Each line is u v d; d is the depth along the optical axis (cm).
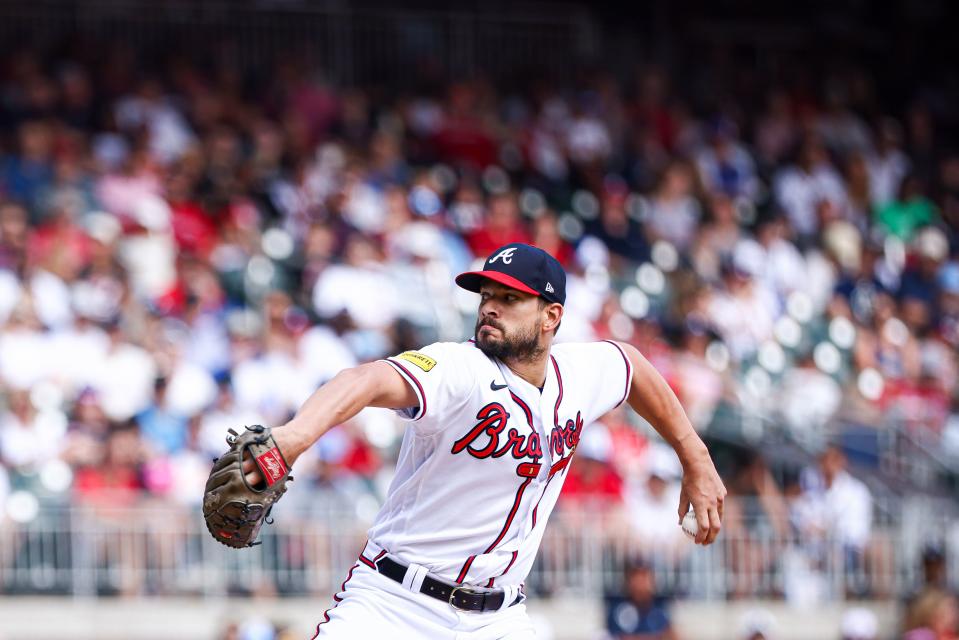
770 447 5300
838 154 7712
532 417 1892
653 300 6091
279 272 5556
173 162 5953
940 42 8919
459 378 1831
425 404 1794
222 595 4281
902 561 4903
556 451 1933
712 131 7594
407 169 6588
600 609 4519
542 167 6919
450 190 6575
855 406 5794
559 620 4481
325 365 4988
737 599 4697
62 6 7119
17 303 4706
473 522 1909
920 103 8531
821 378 5781
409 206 6044
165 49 7131
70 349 4662
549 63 8081
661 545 4650
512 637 1983
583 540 4575
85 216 5406
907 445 5416
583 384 1980
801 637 4734
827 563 4828
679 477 4903
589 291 5778
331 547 4384
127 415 4569
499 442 1872
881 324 6288
